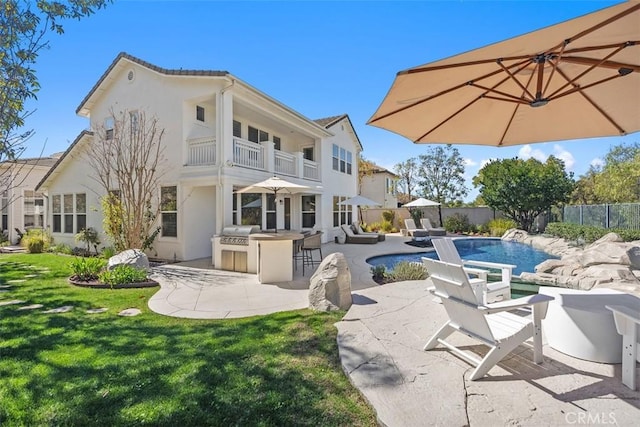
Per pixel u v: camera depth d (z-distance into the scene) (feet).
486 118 12.80
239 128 47.44
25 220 61.31
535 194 68.59
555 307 12.21
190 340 14.39
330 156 63.05
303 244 33.01
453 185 123.95
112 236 40.04
